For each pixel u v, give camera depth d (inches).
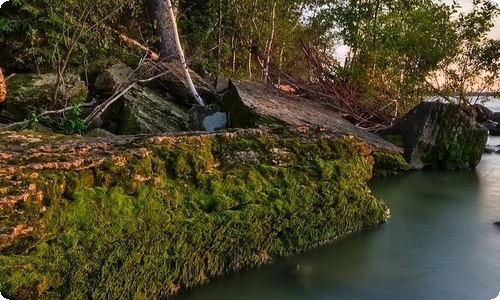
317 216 196.1
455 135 389.4
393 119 448.1
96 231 133.3
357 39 459.8
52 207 127.0
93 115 297.3
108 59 369.4
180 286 157.1
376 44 446.6
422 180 343.9
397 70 451.2
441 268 186.5
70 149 150.8
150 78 342.0
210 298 158.1
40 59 343.9
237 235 168.9
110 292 137.8
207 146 176.1
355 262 187.9
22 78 324.2
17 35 358.6
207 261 164.6
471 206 273.4
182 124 323.6
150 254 147.1
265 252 181.3
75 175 136.3
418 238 216.1
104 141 167.2
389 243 208.5
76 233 129.8
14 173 126.6
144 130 290.0
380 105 461.7
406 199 287.0
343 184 206.8
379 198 279.0
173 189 158.2
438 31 428.5
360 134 350.0
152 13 432.8
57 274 125.3
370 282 172.7
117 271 138.7
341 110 422.6
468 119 394.3
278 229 183.5
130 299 143.1
